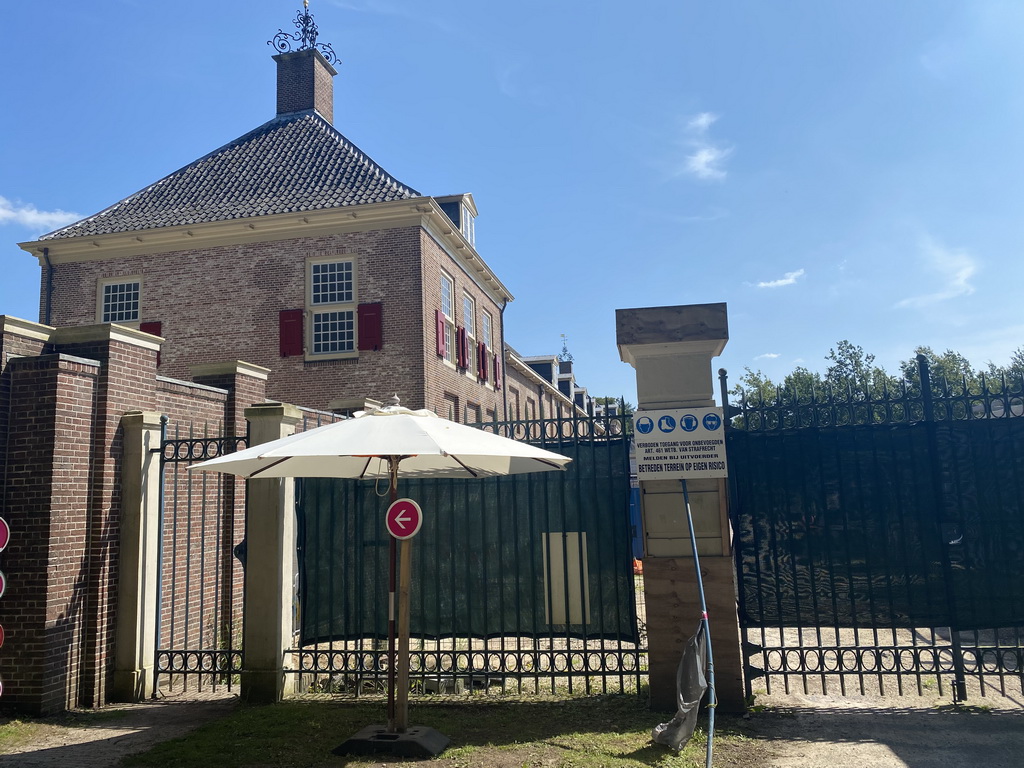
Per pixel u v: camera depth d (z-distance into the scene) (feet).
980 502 19.95
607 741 17.49
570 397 130.21
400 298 55.31
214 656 22.82
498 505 22.94
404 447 15.28
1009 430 20.11
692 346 20.58
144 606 22.89
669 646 19.92
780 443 21.08
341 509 24.63
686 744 17.21
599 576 21.71
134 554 22.82
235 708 21.26
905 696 20.86
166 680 24.94
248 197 60.08
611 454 22.20
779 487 20.97
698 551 20.03
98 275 59.98
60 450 21.29
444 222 59.21
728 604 19.71
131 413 23.41
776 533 20.80
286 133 67.77
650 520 20.31
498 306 83.82
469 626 22.59
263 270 57.36
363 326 55.16
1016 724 18.13
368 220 56.18
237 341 56.85
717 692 19.52
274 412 23.32
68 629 21.30
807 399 21.24
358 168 61.21
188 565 24.43
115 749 17.74
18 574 20.81
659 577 20.12
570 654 21.50
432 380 56.59
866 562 20.30
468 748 17.20
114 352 23.25
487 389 75.72
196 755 17.13
